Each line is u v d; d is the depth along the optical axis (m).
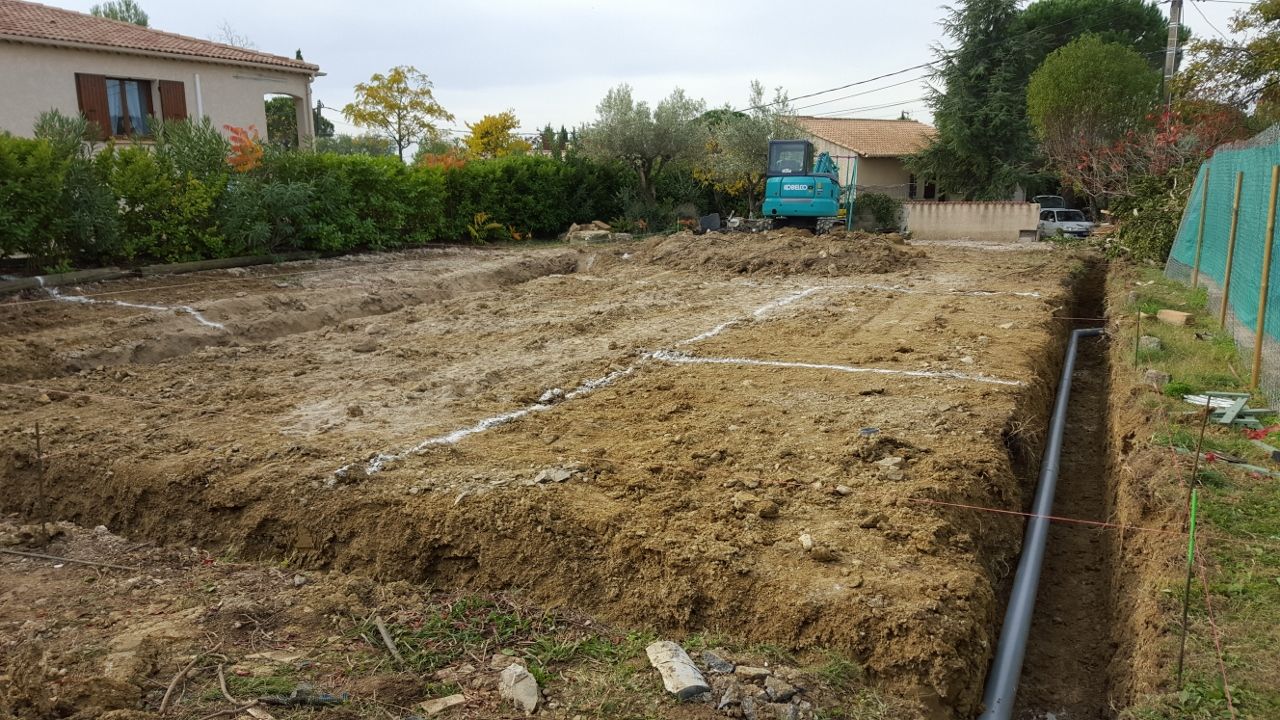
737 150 30.11
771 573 4.06
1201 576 4.16
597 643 3.84
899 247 17.50
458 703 3.29
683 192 30.16
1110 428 7.55
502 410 6.80
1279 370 6.73
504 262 16.98
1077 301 14.62
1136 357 8.22
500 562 4.44
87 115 19.00
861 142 37.41
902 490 4.96
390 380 7.84
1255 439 5.92
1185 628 3.46
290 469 5.34
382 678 3.42
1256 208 8.29
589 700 3.33
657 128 28.19
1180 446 5.83
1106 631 4.79
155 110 20.48
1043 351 8.87
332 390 7.50
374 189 18.47
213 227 14.78
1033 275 14.77
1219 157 11.06
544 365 8.41
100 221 12.69
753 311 11.45
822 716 3.30
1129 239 16.59
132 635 3.74
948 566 4.19
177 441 5.96
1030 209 25.36
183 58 20.56
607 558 4.31
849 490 5.01
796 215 22.91
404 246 19.89
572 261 18.23
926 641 3.61
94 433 6.14
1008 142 32.31
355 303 12.04
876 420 6.36
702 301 12.46
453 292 14.03
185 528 5.10
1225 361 8.06
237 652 3.61
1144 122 27.22
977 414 6.43
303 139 22.75
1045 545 5.61
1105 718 4.05
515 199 24.03
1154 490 5.23
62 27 19.14
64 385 7.70
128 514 5.28
